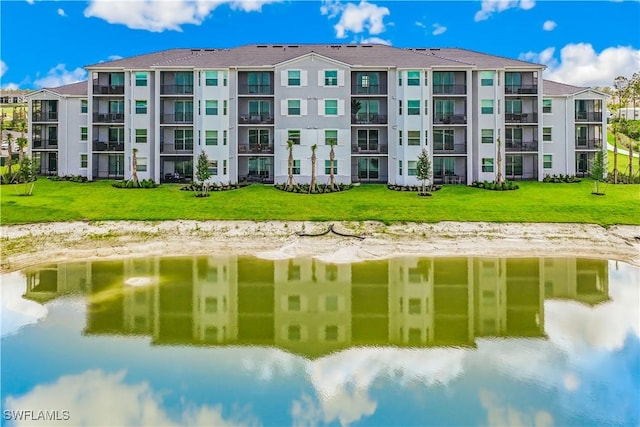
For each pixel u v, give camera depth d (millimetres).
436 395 13891
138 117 49438
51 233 32312
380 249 31438
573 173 53656
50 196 41125
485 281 25484
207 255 30500
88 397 13688
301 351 16781
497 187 45688
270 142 49719
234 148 48562
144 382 14516
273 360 16078
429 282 25281
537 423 12547
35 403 13328
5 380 14578
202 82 48469
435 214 36656
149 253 30688
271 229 34406
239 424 12438
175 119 50469
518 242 32438
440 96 49438
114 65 50438
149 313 20391
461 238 33000
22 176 48188
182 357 16234
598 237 32844
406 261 29297
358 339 17875
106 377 14812
